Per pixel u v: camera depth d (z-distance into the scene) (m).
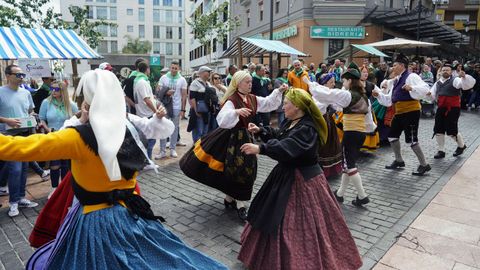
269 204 2.77
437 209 4.50
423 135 9.08
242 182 3.98
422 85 5.50
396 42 13.40
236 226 4.08
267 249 2.76
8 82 4.72
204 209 4.56
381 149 7.73
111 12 69.31
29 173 6.11
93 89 1.97
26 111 4.84
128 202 2.05
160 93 6.97
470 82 6.46
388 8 20.25
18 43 6.64
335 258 2.76
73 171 1.99
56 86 5.04
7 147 1.70
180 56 74.50
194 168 4.08
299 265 2.59
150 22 71.69
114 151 1.87
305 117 2.88
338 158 5.45
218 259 3.38
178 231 3.95
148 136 2.43
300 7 19.45
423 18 19.30
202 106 7.06
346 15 18.81
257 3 24.97
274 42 11.48
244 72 3.92
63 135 1.83
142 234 2.04
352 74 4.54
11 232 3.95
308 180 2.77
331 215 2.79
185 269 2.04
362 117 4.48
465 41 32.31
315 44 19.45
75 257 1.91
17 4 14.48
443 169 6.20
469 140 8.47
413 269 3.20
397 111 5.89
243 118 3.89
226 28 26.98
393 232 3.88
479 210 4.47
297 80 7.41
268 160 6.99
